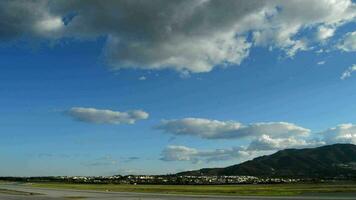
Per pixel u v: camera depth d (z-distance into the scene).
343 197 98.56
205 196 111.44
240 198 98.94
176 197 106.94
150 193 136.38
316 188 172.75
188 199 96.44
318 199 89.88
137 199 98.88
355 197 98.06
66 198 106.00
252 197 103.81
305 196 105.94
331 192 130.62
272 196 108.19
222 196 110.75
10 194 132.00
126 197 109.31
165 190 165.50
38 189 186.62
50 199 101.56
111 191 158.25
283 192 134.38
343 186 198.50
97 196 115.88
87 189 185.12
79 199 101.19
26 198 106.44
